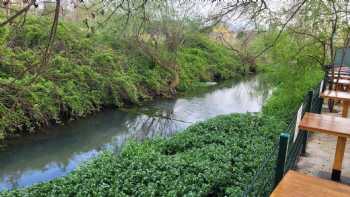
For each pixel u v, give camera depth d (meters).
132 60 15.34
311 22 6.08
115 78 13.29
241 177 5.21
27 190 5.64
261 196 2.43
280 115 9.01
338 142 3.40
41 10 1.97
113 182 5.57
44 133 9.88
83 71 12.01
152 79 15.61
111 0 2.16
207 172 5.41
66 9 2.20
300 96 8.71
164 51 15.30
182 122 12.12
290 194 1.88
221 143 7.16
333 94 5.01
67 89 10.99
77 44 11.85
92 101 12.37
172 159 6.30
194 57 20.30
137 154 6.97
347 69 7.81
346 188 1.96
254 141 6.92
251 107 14.53
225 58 22.16
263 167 2.28
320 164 4.00
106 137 10.18
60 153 8.72
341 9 5.19
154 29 11.27
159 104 14.77
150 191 5.06
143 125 11.68
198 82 19.55
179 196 4.94
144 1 2.42
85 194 5.22
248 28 3.83
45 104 9.80
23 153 8.51
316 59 7.83
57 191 5.45
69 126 10.83
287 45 7.94
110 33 11.85
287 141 2.29
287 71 8.65
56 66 10.03
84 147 9.23
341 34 6.69
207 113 13.38
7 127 8.65
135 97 13.85
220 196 5.03
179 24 10.84
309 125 3.12
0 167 7.70
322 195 1.88
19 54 6.71
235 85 20.44
